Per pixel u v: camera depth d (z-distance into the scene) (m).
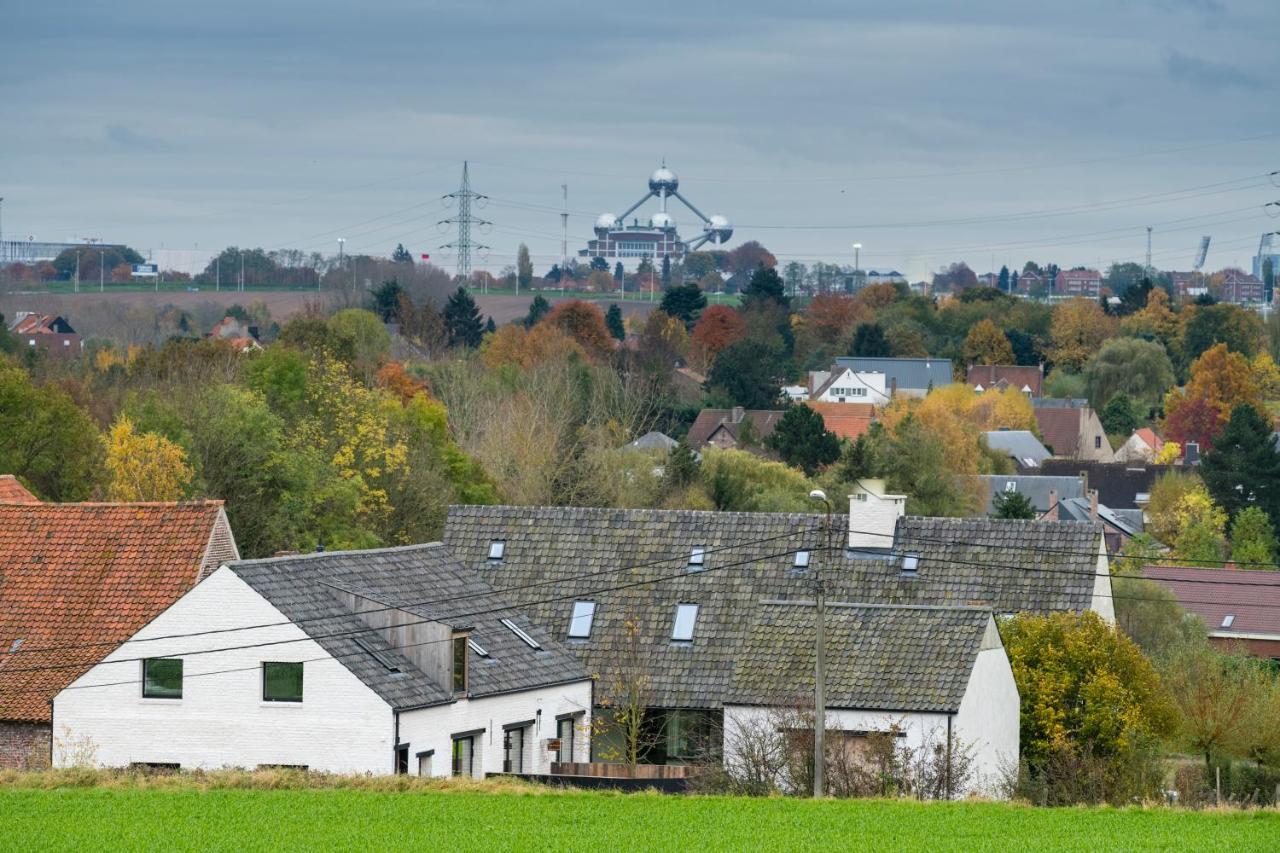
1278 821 129.50
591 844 117.06
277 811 127.69
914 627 159.12
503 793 138.12
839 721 153.12
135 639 154.38
